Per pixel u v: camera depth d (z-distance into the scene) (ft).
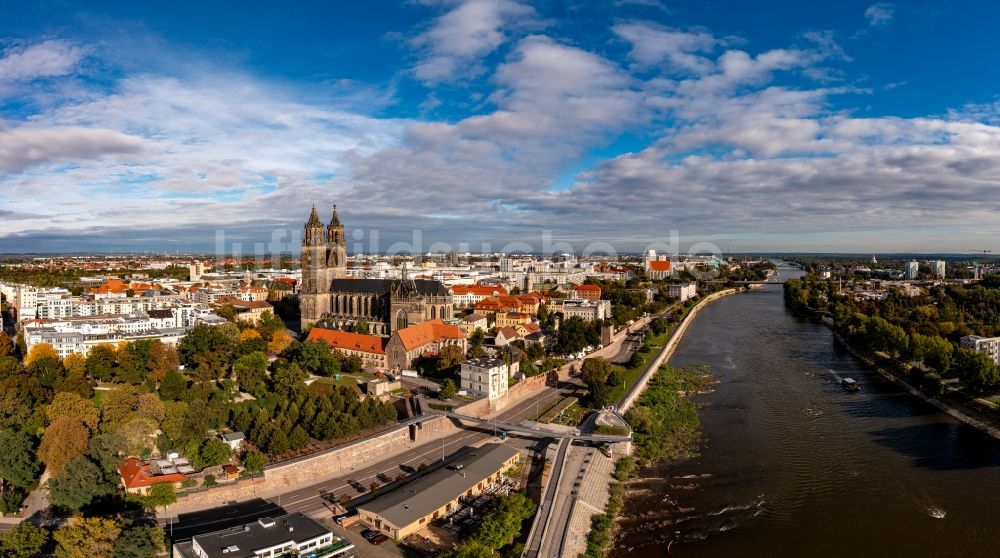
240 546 420.77
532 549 483.92
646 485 626.23
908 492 605.31
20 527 438.40
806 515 562.66
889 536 527.40
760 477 640.58
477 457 635.66
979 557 495.41
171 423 608.60
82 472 503.20
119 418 618.85
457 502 561.43
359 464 650.84
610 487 618.03
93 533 432.66
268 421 645.10
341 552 446.19
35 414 620.90
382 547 484.33
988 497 593.42
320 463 616.39
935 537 524.52
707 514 566.36
